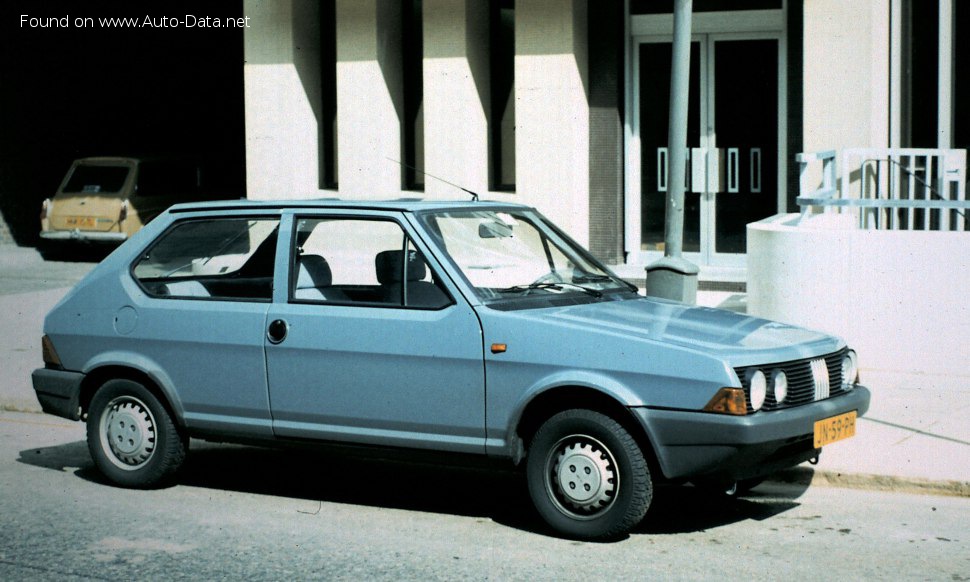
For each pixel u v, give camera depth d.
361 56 16.56
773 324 7.25
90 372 7.88
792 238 10.99
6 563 6.34
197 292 7.71
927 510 7.35
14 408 10.55
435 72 15.99
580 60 15.45
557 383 6.50
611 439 6.44
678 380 6.31
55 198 20.72
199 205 7.80
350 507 7.50
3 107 21.75
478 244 7.20
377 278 7.14
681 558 6.34
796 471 7.98
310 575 6.11
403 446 6.98
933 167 13.61
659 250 15.79
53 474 8.35
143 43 24.03
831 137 13.53
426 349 6.84
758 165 15.18
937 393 10.01
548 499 6.68
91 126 23.53
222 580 6.04
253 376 7.32
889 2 13.58
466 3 15.74
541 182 15.45
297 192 17.22
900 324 10.75
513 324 6.66
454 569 6.18
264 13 17.09
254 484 8.11
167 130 24.62
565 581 5.96
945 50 13.45
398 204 7.21
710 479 6.40
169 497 7.73
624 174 15.82
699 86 15.40
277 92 17.11
